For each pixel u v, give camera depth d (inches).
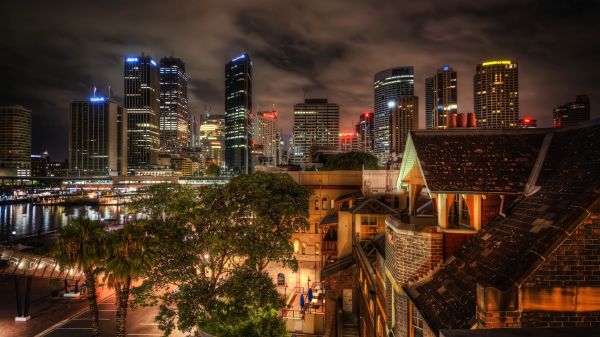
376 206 1370.6
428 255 524.1
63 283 2004.2
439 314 399.2
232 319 1005.2
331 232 1975.9
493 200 516.4
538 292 318.7
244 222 1232.8
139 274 1072.2
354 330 1178.0
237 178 1357.0
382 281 744.3
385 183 1748.3
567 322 315.6
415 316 526.3
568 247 324.2
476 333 142.9
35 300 1795.0
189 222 1184.2
